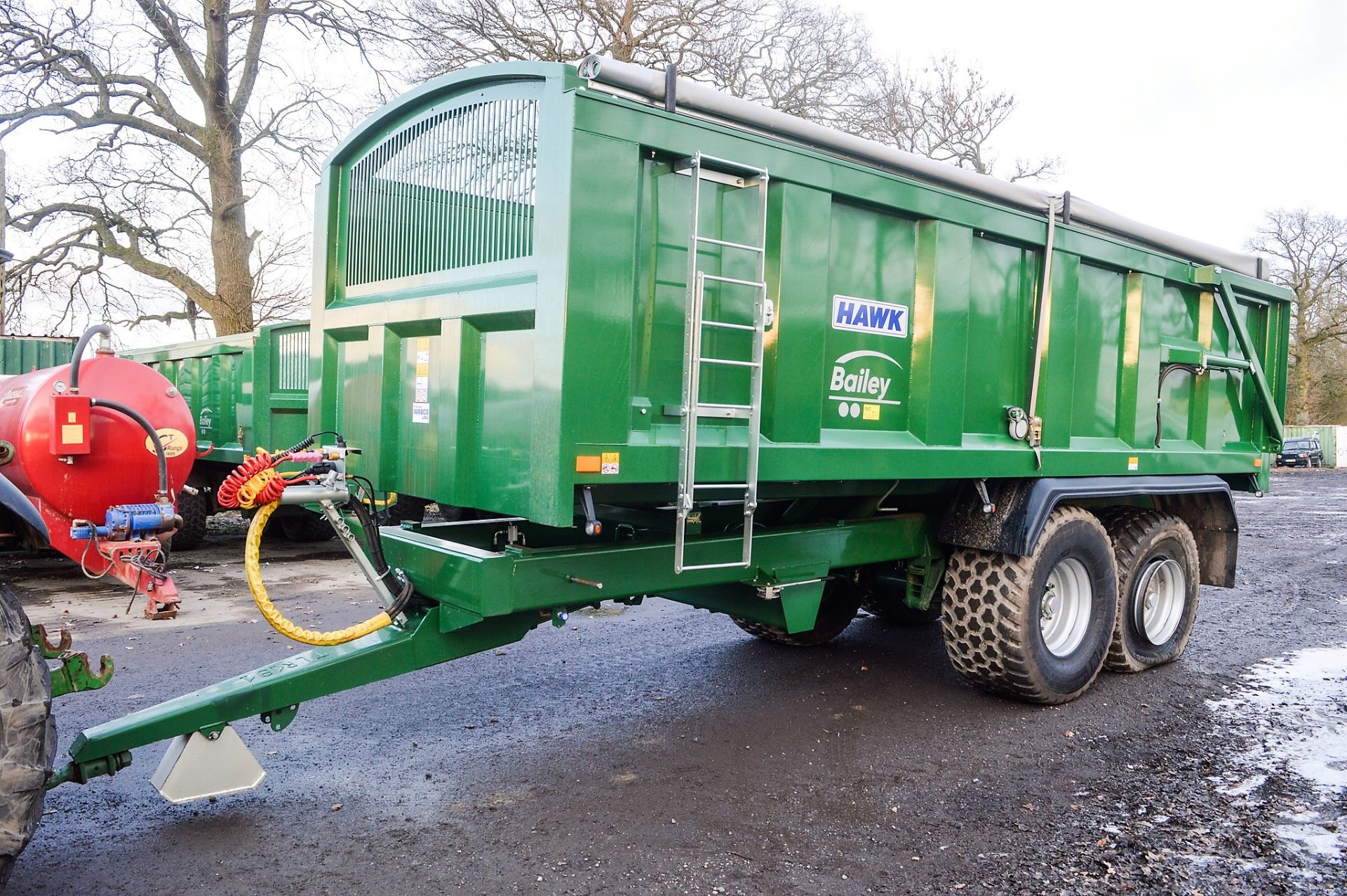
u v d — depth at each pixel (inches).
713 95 139.6
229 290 740.7
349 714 183.9
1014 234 189.8
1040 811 142.4
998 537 185.2
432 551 137.2
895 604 266.4
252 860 122.5
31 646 105.3
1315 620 293.7
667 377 138.5
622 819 137.6
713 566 150.3
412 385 160.4
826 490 171.6
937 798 147.2
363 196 177.8
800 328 153.2
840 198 159.8
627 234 129.5
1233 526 247.3
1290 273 1595.7
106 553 219.5
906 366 176.7
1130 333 221.9
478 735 173.3
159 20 701.9
